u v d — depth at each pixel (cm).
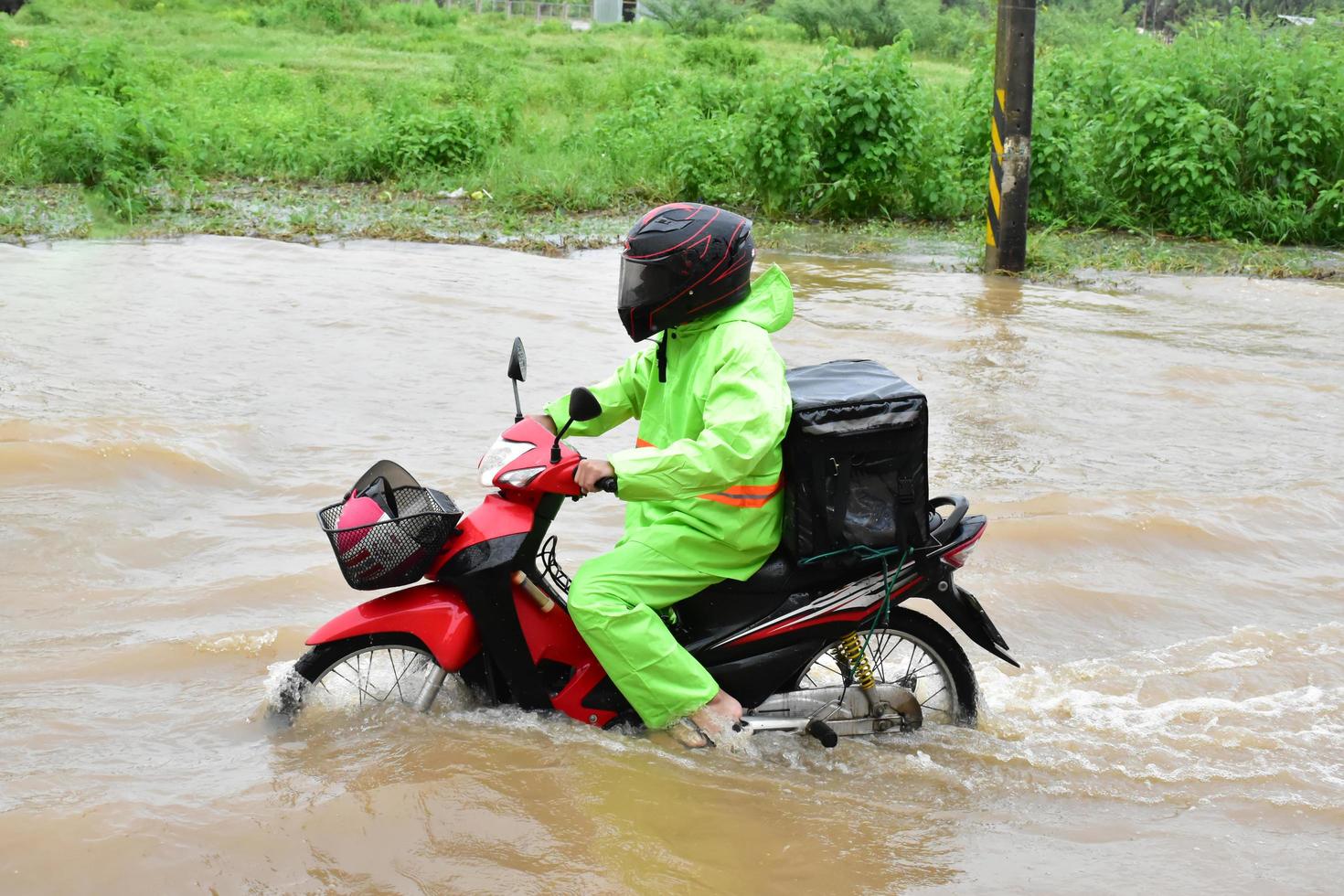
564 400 398
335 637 381
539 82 2791
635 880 324
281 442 661
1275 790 383
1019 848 347
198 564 520
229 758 376
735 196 1609
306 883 319
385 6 4812
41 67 2127
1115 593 527
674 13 5162
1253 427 753
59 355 797
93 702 409
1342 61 1602
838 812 361
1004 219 1212
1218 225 1502
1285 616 518
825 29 4888
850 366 402
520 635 385
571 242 1314
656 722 377
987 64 1736
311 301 982
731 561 375
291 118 1939
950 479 645
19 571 501
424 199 1584
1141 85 1553
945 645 411
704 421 360
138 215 1355
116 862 320
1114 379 844
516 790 362
